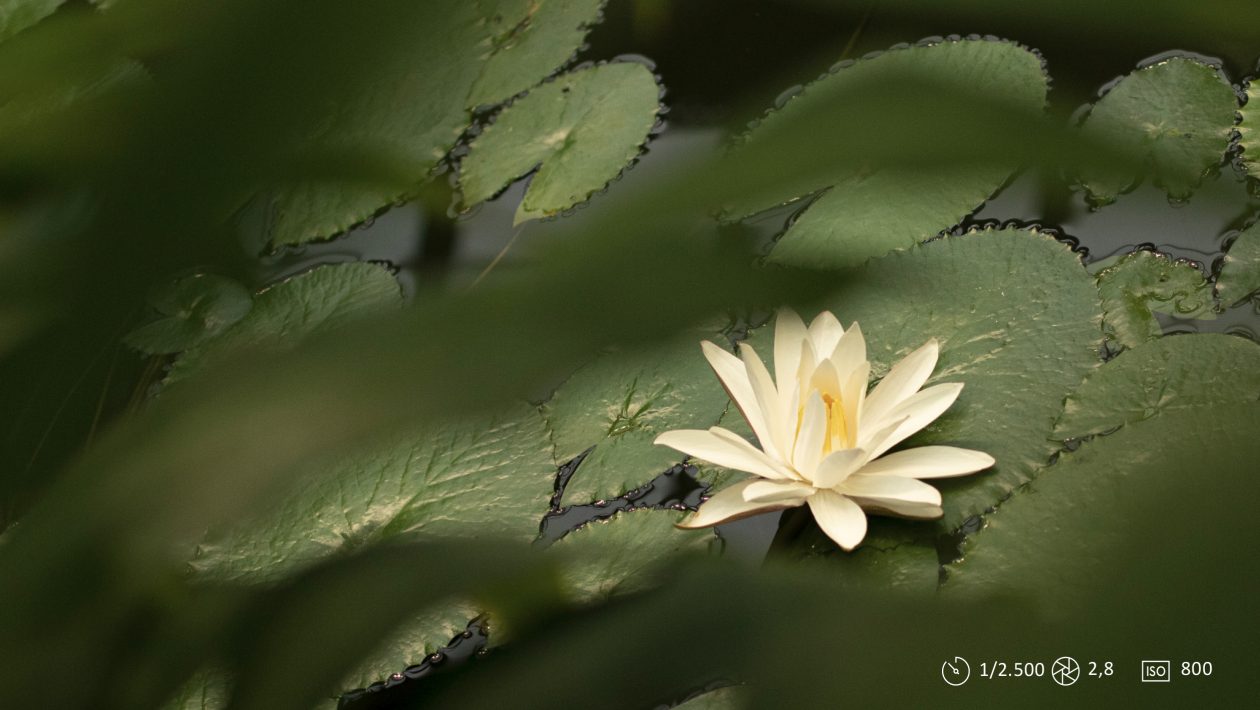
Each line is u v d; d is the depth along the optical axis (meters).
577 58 2.71
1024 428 2.43
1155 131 2.55
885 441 2.41
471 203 2.63
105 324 1.05
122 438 1.13
